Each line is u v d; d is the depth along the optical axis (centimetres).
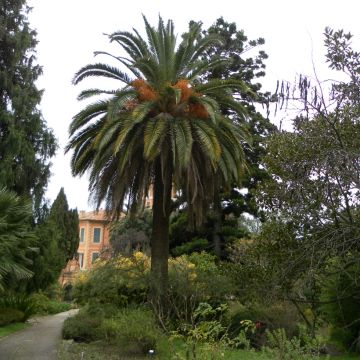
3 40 2441
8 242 1250
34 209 2464
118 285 1798
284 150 1249
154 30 1884
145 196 1842
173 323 1525
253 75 3005
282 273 1203
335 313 1433
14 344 1449
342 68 1066
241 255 1528
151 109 1734
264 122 2722
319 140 1130
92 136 1820
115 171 1809
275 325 1348
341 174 1056
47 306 2991
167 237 1811
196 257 2375
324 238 1133
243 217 3447
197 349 711
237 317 1423
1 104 2438
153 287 1661
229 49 3031
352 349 1438
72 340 1498
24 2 2552
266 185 1365
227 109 2045
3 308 2048
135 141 1712
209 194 1822
